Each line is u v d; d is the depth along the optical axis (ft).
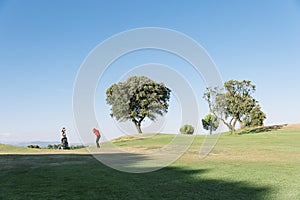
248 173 31.24
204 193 22.53
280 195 21.85
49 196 21.56
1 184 25.66
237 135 123.85
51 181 26.96
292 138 97.04
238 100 135.44
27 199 20.76
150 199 20.81
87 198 21.03
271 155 49.93
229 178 28.43
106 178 28.53
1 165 37.91
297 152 54.90
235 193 22.52
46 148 75.66
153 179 28.04
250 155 50.19
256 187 24.48
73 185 25.23
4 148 69.10
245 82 135.95
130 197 21.34
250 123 143.84
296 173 31.09
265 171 32.53
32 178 28.50
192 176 29.68
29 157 47.37
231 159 44.37
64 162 40.73
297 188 24.03
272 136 107.96
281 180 27.30
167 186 24.95
